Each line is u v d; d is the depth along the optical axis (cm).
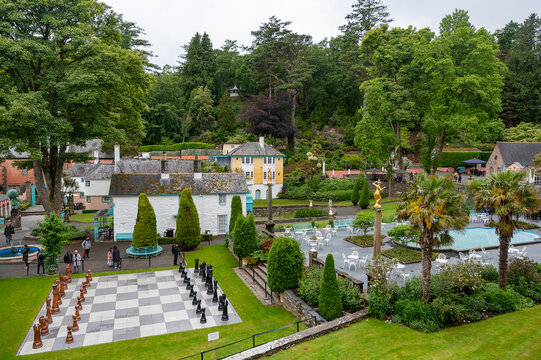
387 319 1524
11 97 2739
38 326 1559
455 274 1603
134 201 3525
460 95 4800
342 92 8781
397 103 5453
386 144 5588
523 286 1750
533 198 1661
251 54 9819
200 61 10162
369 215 3198
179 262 2839
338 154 7512
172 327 1755
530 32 8231
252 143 6394
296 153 7838
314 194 5784
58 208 3516
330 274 1567
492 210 1720
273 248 1975
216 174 3922
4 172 6444
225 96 8769
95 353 1509
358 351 1268
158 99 9181
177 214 3419
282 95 7944
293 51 8412
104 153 7244
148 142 8831
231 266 2720
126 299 2109
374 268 1656
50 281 2380
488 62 4547
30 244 3397
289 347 1341
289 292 1922
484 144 7244
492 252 2644
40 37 3166
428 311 1452
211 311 1944
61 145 3406
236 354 1274
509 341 1289
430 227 1473
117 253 2702
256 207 4831
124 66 3516
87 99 2991
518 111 7025
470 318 1488
